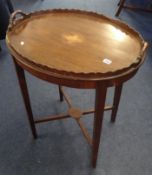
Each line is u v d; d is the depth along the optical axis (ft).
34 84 5.94
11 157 4.35
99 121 3.36
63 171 4.15
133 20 8.79
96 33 3.63
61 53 3.19
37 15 3.97
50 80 2.95
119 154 4.42
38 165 4.24
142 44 3.33
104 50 3.27
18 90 5.75
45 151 4.45
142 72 6.42
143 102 5.53
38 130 4.81
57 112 5.22
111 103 5.40
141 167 4.23
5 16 6.29
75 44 3.37
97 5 9.61
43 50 3.22
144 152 4.47
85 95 5.65
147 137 4.74
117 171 4.16
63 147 4.53
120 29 3.74
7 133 4.75
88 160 4.32
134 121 5.05
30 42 3.36
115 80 2.87
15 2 9.47
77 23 3.86
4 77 6.16
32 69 2.97
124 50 3.28
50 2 9.62
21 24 3.71
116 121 5.02
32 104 5.39
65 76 2.84
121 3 8.71
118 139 4.67
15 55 3.14
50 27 3.72
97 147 3.82
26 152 4.43
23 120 5.00
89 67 2.95
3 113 5.16
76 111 4.72
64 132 4.80
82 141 4.63
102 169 4.18
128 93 5.75
